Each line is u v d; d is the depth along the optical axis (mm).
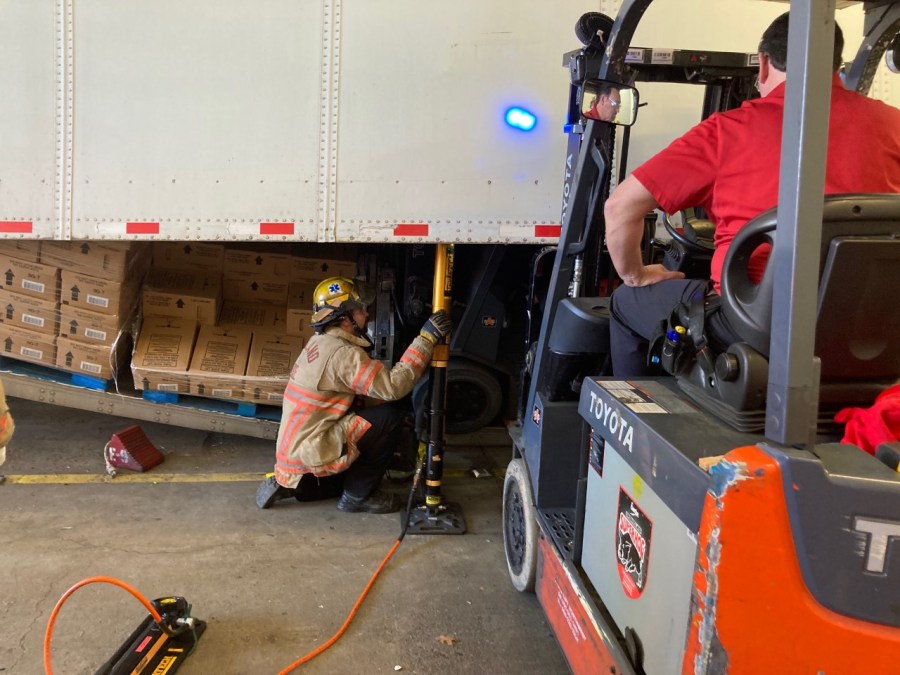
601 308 2295
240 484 3697
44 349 3730
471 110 3105
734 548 1104
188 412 3879
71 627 2424
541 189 3172
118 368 3871
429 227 3160
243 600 2637
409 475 3855
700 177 1662
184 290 3895
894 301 1287
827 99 1068
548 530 2289
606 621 1731
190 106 3104
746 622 1113
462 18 3055
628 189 1746
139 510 3336
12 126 3133
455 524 3246
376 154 3113
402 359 3176
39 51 3086
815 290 1087
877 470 1107
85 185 3170
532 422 2561
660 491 1364
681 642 1346
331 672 2266
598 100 2129
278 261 4043
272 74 3074
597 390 1755
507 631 2510
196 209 3166
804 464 1079
